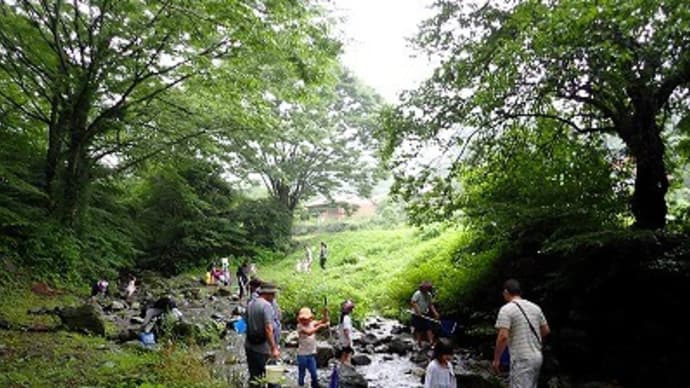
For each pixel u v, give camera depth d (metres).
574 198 10.73
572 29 7.21
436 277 15.45
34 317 11.34
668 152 11.14
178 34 14.39
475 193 11.91
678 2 6.33
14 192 17.16
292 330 13.94
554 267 10.66
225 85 15.38
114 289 18.95
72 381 7.03
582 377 8.98
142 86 17.70
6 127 17.31
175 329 11.13
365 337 12.79
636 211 9.64
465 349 11.74
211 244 31.11
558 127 11.05
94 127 17.75
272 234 35.03
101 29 15.05
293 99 15.93
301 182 38.19
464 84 9.83
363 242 31.89
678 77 8.12
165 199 29.94
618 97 9.49
